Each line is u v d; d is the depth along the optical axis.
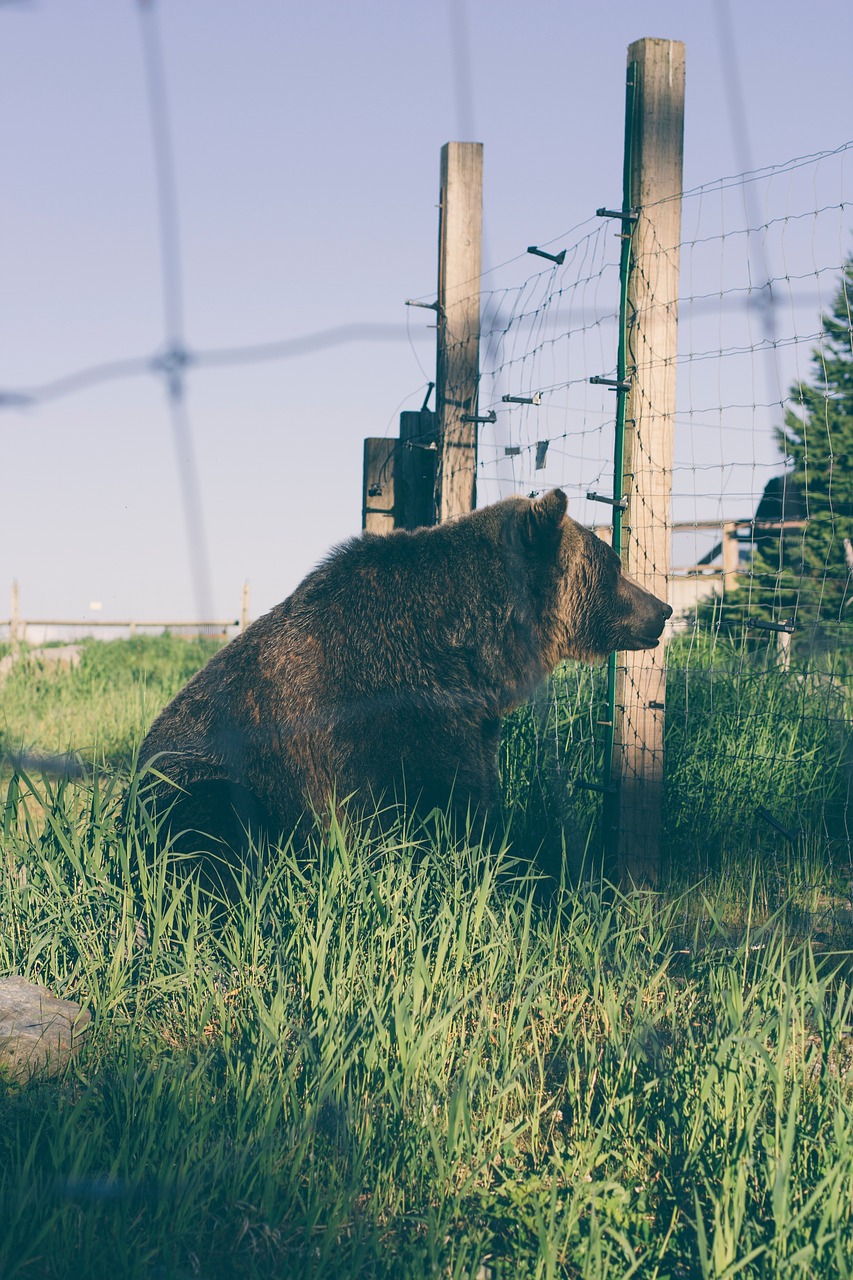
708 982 3.88
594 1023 3.66
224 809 4.81
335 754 4.85
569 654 5.33
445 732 4.90
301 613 4.98
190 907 4.28
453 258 6.53
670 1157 2.99
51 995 3.73
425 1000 3.54
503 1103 3.21
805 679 6.80
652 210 4.93
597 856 5.45
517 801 5.96
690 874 5.38
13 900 4.10
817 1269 2.53
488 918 4.11
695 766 5.85
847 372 14.89
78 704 11.67
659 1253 2.66
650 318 4.97
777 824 5.09
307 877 4.53
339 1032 3.24
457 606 4.96
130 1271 2.44
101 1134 2.91
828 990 4.09
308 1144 2.92
